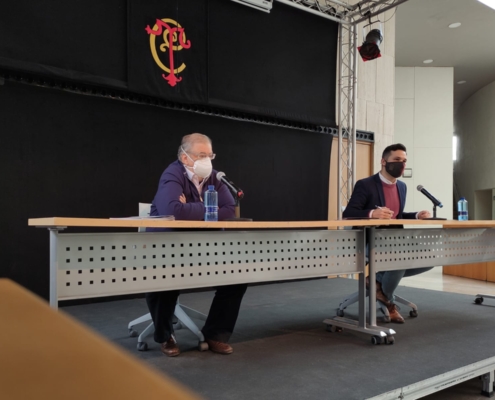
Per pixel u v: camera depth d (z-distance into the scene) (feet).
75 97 11.20
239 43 14.26
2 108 10.12
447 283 18.15
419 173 27.84
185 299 11.53
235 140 14.44
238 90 14.24
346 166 17.58
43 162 10.66
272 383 5.29
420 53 26.40
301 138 16.25
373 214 7.60
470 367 6.00
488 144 33.40
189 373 5.62
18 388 0.46
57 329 0.68
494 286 17.29
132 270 5.14
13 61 10.00
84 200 11.26
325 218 16.97
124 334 7.69
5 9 9.96
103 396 0.47
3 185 10.08
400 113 28.22
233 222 5.19
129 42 11.84
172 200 6.22
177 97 12.76
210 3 13.58
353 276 16.75
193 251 5.63
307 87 16.15
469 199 36.58
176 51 12.78
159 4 12.46
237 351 6.59
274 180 15.44
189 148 6.63
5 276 10.06
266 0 14.24
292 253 6.57
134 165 12.15
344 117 17.47
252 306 10.30
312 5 16.06
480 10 21.16
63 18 10.77
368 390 5.08
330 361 6.14
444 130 28.14
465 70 29.60
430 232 8.22
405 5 20.63
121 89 11.72
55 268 4.60
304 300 11.14
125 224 4.50
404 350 6.69
